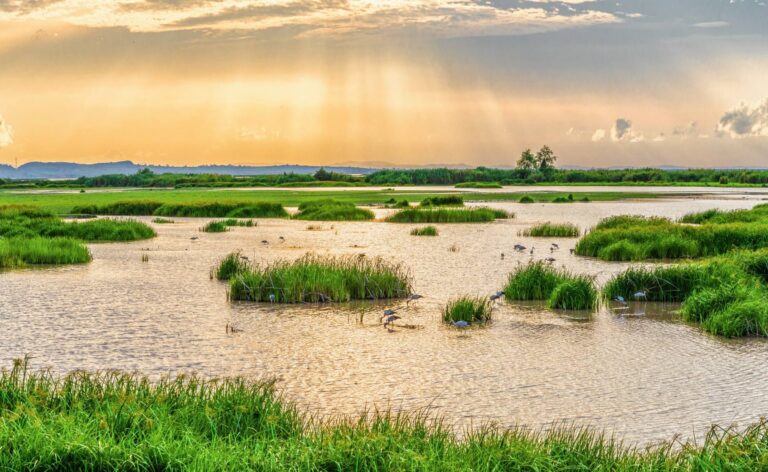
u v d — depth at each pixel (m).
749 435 9.64
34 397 10.26
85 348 16.86
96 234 44.81
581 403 12.95
